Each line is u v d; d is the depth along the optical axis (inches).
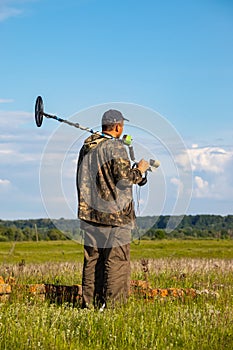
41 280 671.1
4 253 2271.2
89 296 506.0
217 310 463.8
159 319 436.5
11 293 539.8
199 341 390.6
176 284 679.7
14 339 377.4
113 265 494.3
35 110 490.0
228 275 760.3
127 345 385.1
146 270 633.0
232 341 393.1
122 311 450.9
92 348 379.2
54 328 395.5
